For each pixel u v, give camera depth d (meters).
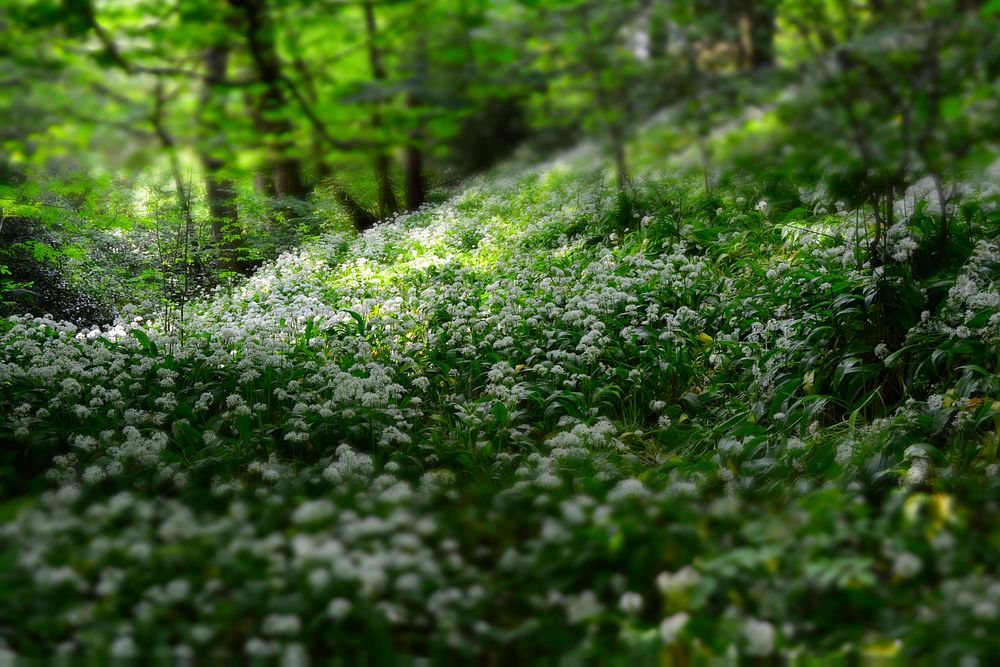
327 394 6.40
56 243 14.58
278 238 17.45
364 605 3.08
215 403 6.30
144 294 14.63
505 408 5.56
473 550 3.79
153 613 3.07
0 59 3.95
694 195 10.02
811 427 4.80
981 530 3.39
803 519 3.53
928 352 5.16
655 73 5.09
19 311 13.67
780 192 9.45
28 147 4.41
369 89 3.91
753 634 2.66
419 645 2.97
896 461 4.12
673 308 7.57
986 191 6.78
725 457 4.74
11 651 2.87
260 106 4.26
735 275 8.14
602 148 5.29
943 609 2.78
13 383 6.22
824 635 2.82
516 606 3.20
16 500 4.38
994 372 4.72
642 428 5.86
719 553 3.38
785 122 5.74
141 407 6.23
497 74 4.27
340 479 4.54
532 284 9.01
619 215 10.50
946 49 5.11
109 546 3.51
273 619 2.92
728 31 5.12
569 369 6.43
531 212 13.05
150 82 4.31
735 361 6.19
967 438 4.34
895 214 7.04
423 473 5.02
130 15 4.02
